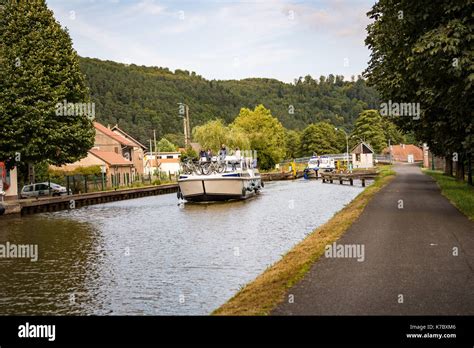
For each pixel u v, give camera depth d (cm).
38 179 5622
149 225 3019
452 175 5278
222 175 4375
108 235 2606
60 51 4578
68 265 1811
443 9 1670
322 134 13538
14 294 1412
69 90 4538
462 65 1573
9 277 1628
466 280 982
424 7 1733
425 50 1627
